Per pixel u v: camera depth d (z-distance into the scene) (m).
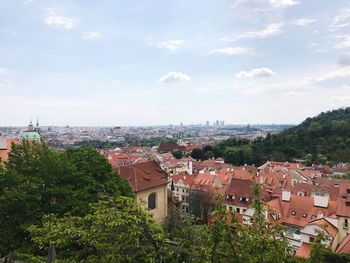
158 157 145.88
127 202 12.92
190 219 18.00
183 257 12.45
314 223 46.00
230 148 170.00
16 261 30.73
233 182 76.62
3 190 30.00
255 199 13.47
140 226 12.26
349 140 153.62
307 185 75.50
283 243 11.80
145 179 63.88
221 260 11.99
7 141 66.25
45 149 35.03
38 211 30.12
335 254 35.50
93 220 13.09
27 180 31.30
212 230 12.11
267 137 183.25
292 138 172.38
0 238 28.41
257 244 11.62
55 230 13.20
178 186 93.00
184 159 152.62
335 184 85.81
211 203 70.75
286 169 107.56
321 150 152.50
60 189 32.06
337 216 50.19
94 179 39.34
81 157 43.66
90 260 12.69
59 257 16.05
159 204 66.31
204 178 93.12
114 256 11.83
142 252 12.27
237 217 12.78
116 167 66.06
